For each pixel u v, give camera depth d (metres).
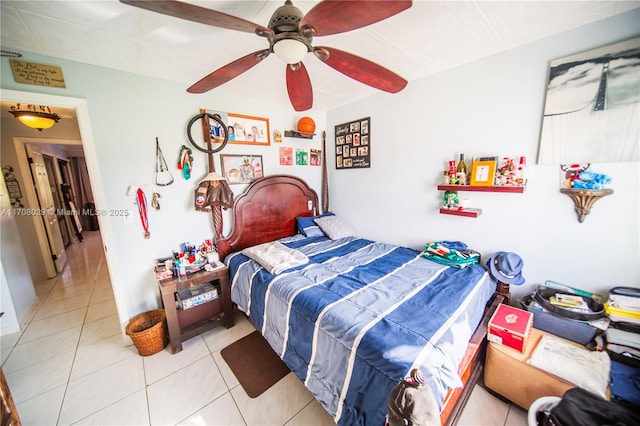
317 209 3.24
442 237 2.27
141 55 1.65
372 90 2.50
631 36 1.31
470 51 1.74
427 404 0.74
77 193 6.99
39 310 2.62
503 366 1.41
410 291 1.55
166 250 2.18
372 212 2.85
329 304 1.40
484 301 1.66
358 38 1.55
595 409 0.89
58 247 3.88
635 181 1.36
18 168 3.26
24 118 2.18
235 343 2.04
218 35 1.44
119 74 1.86
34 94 1.57
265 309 1.74
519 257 1.78
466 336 1.27
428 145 2.25
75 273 3.69
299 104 1.83
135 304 2.07
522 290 1.82
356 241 2.71
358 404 1.07
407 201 2.49
